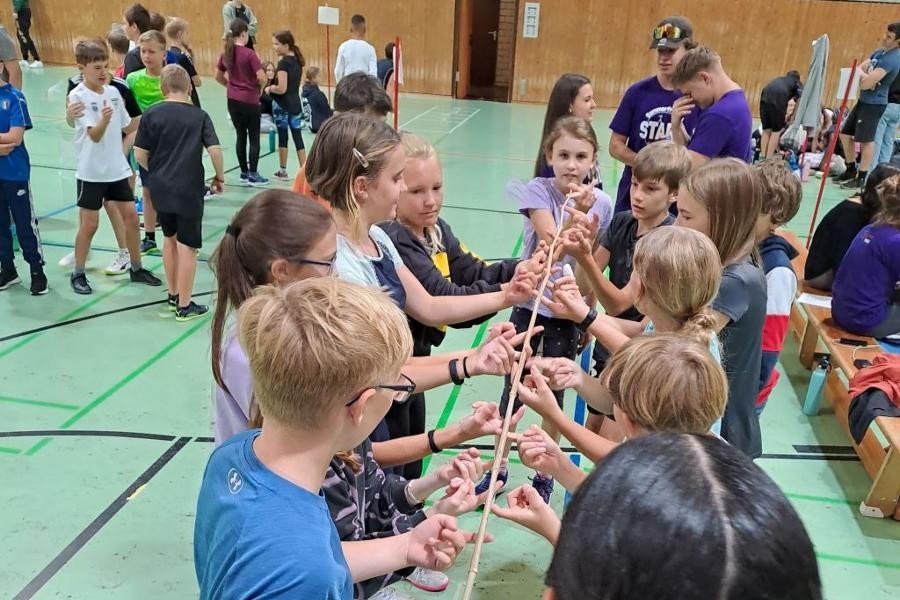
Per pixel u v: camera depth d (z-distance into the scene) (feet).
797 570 1.92
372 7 44.78
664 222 8.57
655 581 1.91
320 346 3.33
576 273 9.38
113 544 8.44
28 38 46.24
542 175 9.95
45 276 15.37
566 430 5.95
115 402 11.41
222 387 4.84
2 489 9.27
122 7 46.29
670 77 11.66
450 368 6.17
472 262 8.61
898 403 9.81
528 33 43.83
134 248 15.81
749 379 6.65
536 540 8.89
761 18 41.06
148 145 13.52
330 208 5.86
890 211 11.18
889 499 9.45
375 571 4.41
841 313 11.80
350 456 4.70
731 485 2.04
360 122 5.72
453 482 4.86
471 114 40.47
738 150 10.74
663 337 4.81
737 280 6.38
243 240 4.80
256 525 3.34
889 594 8.24
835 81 41.29
